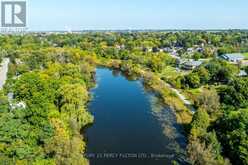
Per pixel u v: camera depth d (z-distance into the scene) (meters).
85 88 155.50
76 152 82.62
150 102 149.62
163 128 117.94
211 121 105.81
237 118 92.38
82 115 114.94
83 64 199.12
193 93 158.88
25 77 133.00
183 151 99.88
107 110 137.25
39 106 104.06
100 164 91.31
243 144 83.25
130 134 112.31
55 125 92.31
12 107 110.50
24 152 77.88
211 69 184.00
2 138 83.50
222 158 82.19
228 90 129.88
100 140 106.94
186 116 125.19
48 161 76.25
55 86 137.38
